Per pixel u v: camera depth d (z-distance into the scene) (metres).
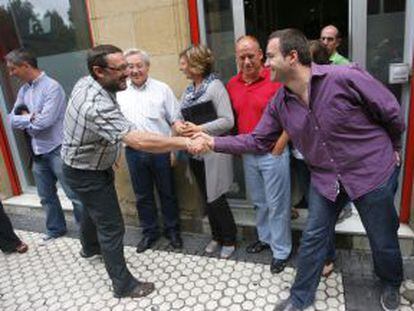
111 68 2.01
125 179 3.32
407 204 2.69
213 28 2.85
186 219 3.20
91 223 2.77
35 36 3.53
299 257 2.14
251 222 3.00
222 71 2.93
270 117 2.12
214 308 2.33
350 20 2.54
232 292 2.45
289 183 2.47
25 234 3.50
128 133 2.08
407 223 2.73
